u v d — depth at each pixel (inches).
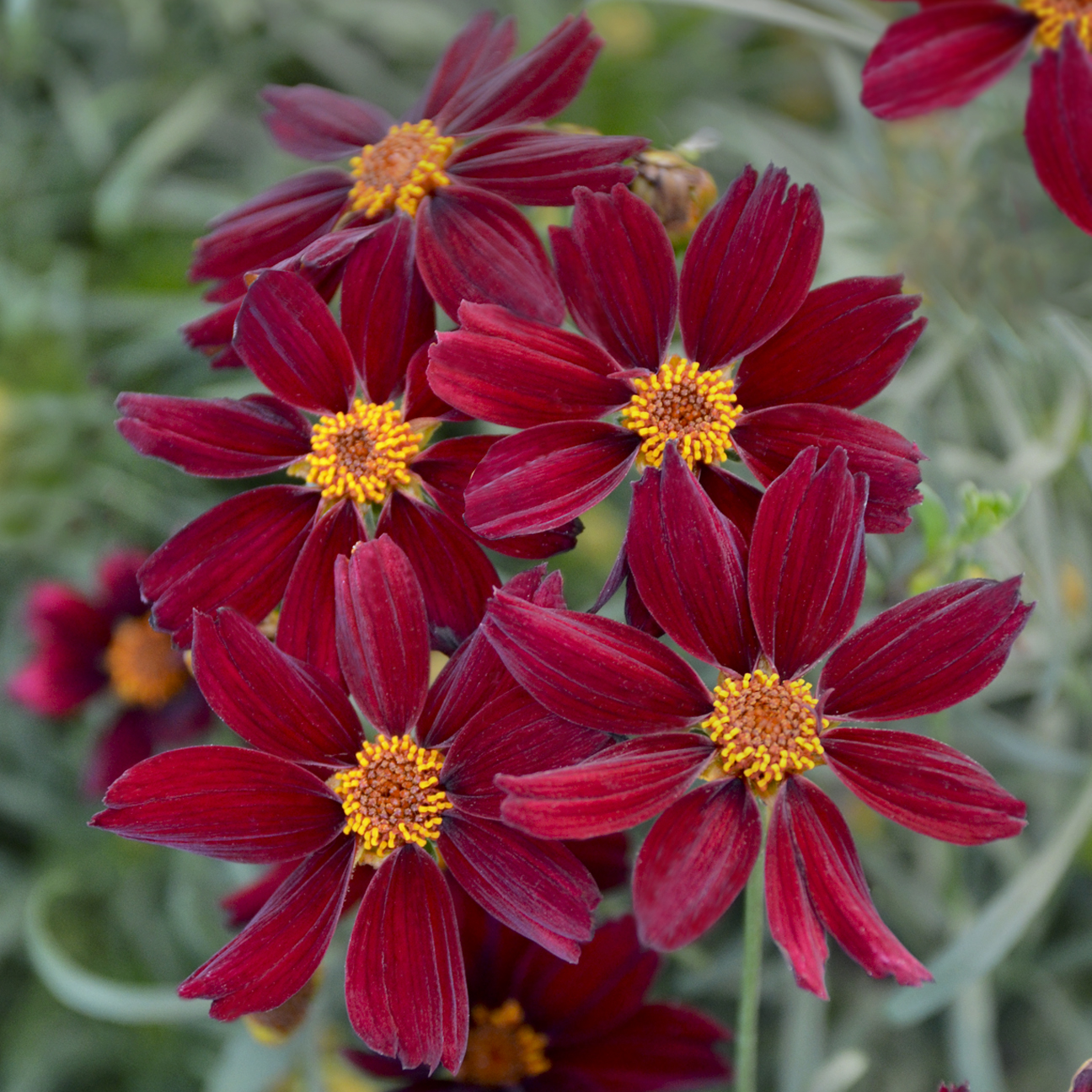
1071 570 16.2
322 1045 14.9
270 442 13.6
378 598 13.0
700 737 12.9
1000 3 14.6
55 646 17.6
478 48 14.6
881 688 12.9
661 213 13.8
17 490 17.7
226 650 13.0
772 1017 16.7
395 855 13.1
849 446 13.1
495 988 14.2
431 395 13.5
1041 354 16.0
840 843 12.9
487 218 13.6
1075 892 16.9
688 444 13.2
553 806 12.5
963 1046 15.2
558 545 13.2
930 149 16.5
